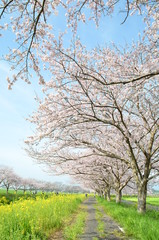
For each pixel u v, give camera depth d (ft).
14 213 21.47
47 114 26.68
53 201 38.40
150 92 28.02
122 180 65.67
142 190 32.19
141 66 25.58
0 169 148.05
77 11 14.12
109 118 31.09
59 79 25.07
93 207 61.72
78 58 24.48
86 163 49.57
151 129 32.14
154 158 38.06
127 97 27.68
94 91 27.35
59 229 24.62
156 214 35.60
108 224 28.73
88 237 20.94
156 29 22.21
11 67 13.65
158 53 24.73
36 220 20.57
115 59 27.96
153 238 17.10
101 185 99.81
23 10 12.29
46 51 22.25
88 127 32.58
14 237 15.66
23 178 184.44
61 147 34.22
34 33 11.86
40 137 27.86
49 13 13.30
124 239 19.84
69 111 27.48
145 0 14.16
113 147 41.81
